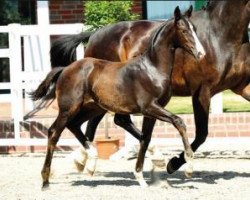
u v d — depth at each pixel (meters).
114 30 11.77
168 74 10.04
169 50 10.00
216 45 10.73
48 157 10.37
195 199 9.55
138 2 18.45
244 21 10.71
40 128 13.85
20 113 13.71
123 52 11.62
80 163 10.82
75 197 9.84
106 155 13.16
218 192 9.98
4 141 13.55
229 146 13.92
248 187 10.30
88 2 15.20
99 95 10.27
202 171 11.70
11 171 12.02
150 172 10.83
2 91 17.55
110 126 13.74
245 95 11.11
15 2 18.23
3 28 13.66
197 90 10.88
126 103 10.15
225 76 10.80
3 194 10.18
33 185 10.80
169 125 13.60
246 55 10.85
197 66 10.78
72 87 10.30
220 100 13.75
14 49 13.64
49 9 18.23
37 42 13.83
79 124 10.79
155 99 10.00
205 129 10.86
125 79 10.13
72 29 13.76
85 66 10.35
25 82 13.68
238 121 13.58
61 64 11.96
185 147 9.77
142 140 10.34
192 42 9.80
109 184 10.79
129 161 12.94
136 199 9.61
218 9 10.81
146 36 11.47
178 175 11.44
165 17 18.88
